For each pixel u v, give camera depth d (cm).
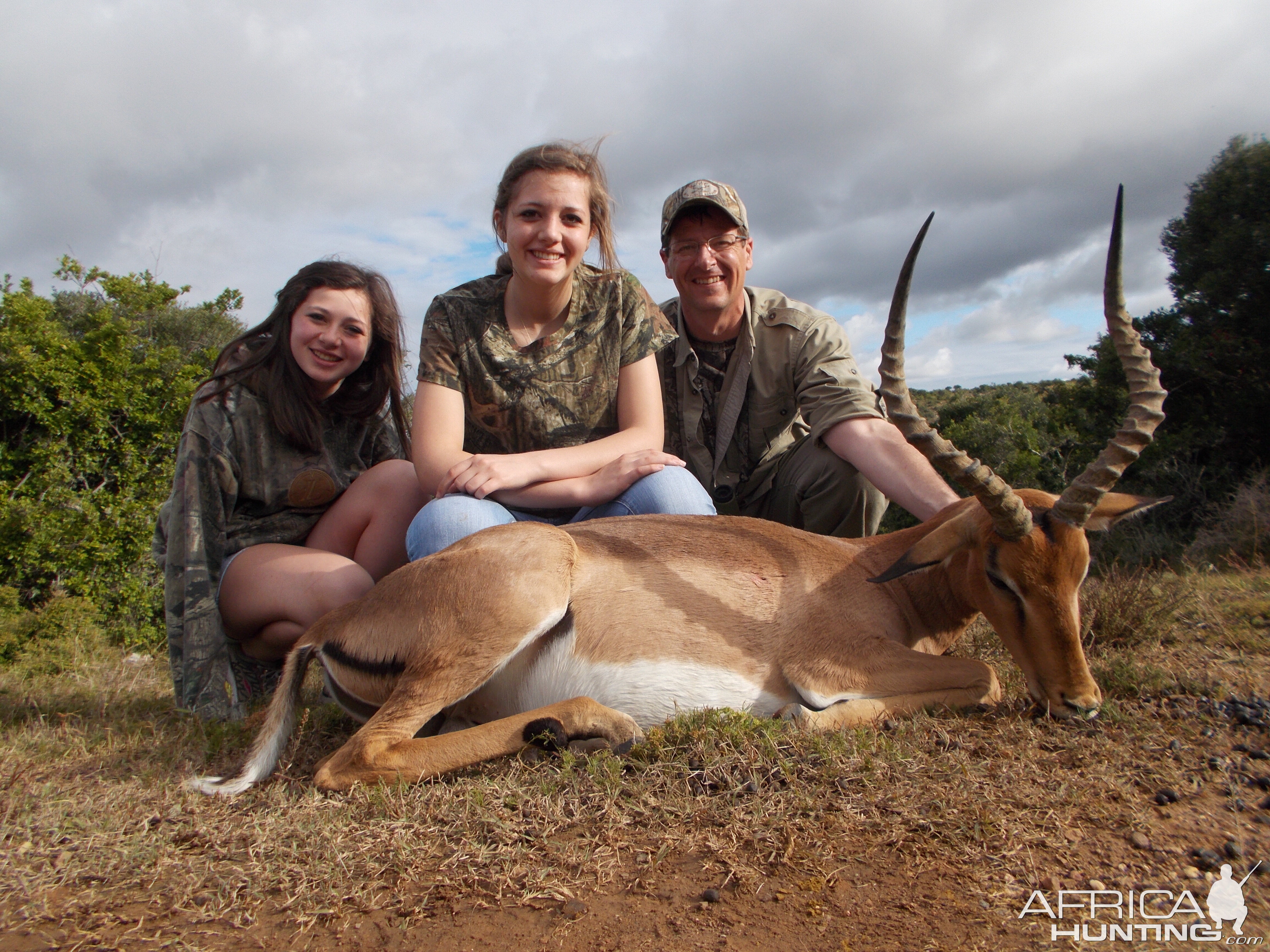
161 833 265
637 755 286
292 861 244
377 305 454
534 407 436
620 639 325
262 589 410
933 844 232
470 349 427
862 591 355
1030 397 2734
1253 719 306
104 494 1448
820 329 523
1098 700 303
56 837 260
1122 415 1673
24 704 433
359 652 324
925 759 276
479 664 308
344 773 293
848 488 542
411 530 394
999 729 300
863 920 204
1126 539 1163
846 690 326
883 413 489
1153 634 426
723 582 340
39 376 1456
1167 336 1691
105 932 218
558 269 411
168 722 386
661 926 207
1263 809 249
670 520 368
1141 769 271
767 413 547
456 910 219
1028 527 308
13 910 227
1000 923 201
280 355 429
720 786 267
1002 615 323
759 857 231
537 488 405
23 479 1440
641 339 452
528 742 299
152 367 1598
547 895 222
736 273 513
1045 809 247
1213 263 1614
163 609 1319
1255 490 1176
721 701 323
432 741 297
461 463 399
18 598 949
